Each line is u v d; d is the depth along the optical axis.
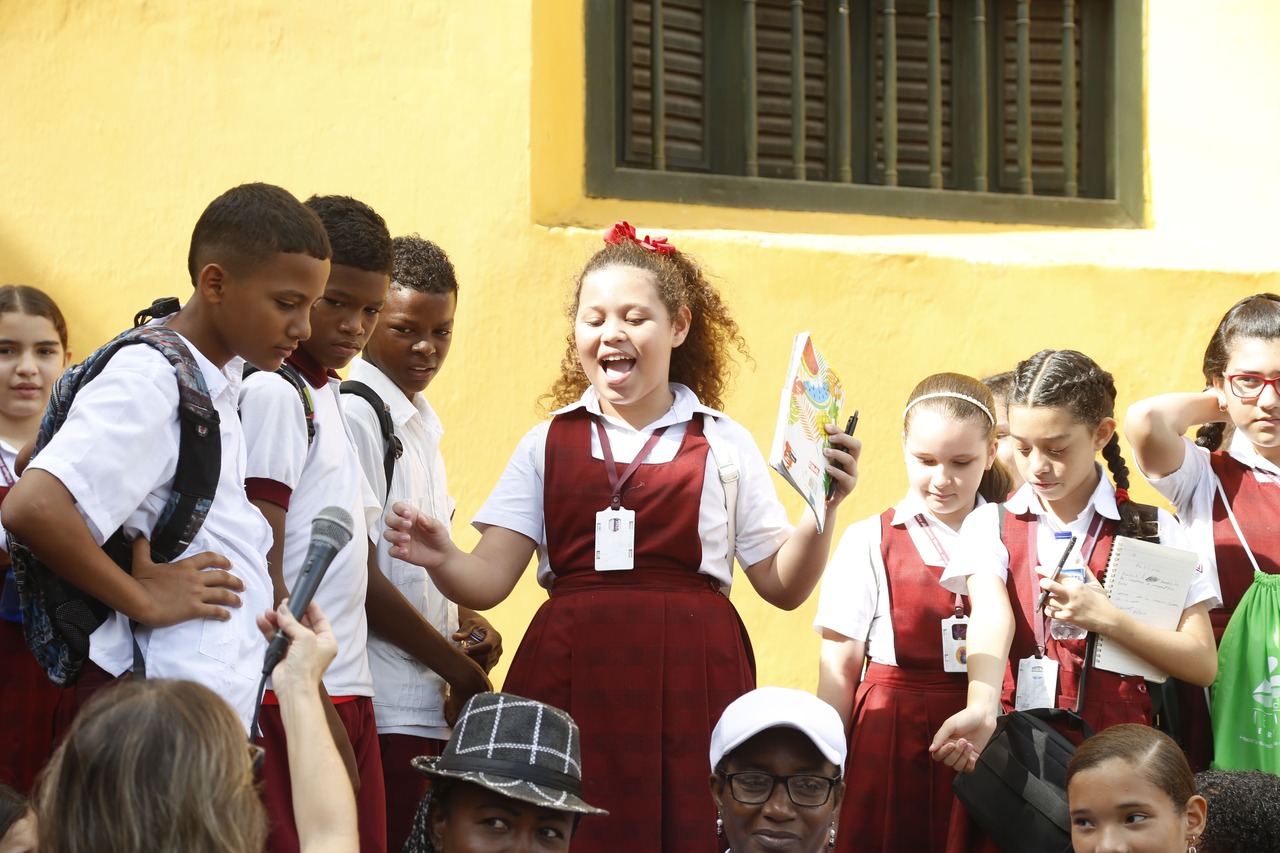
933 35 5.63
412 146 4.82
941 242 5.37
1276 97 5.66
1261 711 3.81
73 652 2.74
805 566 3.71
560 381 4.25
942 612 3.93
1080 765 3.22
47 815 2.03
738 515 3.82
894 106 5.60
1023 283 5.30
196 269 2.88
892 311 5.19
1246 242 5.57
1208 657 3.74
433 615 3.94
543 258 4.89
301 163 4.74
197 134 4.68
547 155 5.02
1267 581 3.91
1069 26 5.72
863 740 3.92
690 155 5.38
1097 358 5.36
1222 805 3.37
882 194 5.53
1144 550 3.76
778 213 5.38
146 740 2.02
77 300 4.57
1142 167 5.72
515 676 3.65
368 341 4.03
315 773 2.45
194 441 2.77
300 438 3.17
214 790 2.02
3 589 3.75
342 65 4.78
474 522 3.83
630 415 3.82
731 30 5.45
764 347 5.05
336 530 2.67
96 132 4.61
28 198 4.55
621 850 3.48
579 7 5.14
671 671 3.56
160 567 2.73
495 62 4.90
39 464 2.63
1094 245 5.55
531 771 2.71
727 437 3.84
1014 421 3.86
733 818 3.05
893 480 5.15
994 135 5.71
